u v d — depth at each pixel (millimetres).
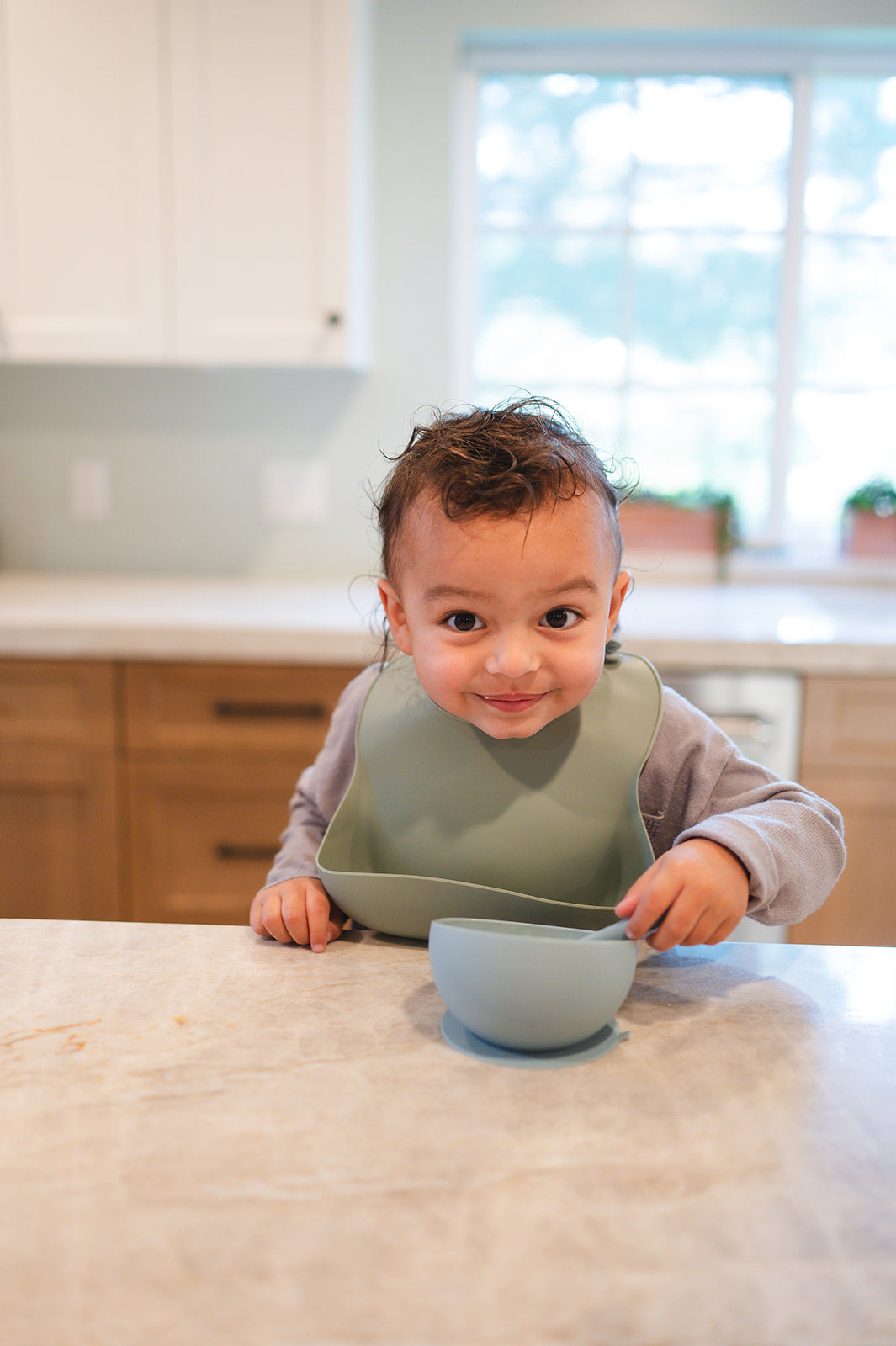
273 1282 375
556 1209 413
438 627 622
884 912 1742
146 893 1831
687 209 2361
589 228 2369
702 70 2291
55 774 1798
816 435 2447
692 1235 400
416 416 2338
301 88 1947
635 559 2406
